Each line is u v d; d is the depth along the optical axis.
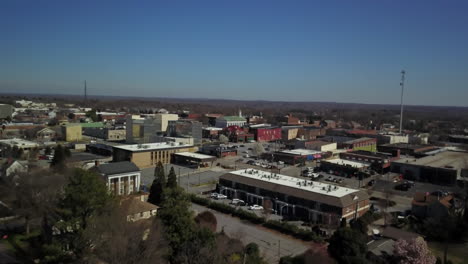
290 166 124.19
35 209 55.38
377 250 50.69
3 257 49.53
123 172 81.38
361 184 100.44
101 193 46.41
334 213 66.56
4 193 64.75
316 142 151.12
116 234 43.09
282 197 75.12
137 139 160.62
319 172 115.81
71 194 43.72
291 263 49.31
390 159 121.69
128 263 40.88
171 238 46.00
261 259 49.53
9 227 60.59
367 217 66.44
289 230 63.28
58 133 171.25
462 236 62.03
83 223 45.03
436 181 104.62
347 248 46.97
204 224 54.28
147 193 78.88
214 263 43.41
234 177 86.12
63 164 83.00
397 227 66.00
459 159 119.25
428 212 70.56
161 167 73.31
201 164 120.19
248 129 198.62
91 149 136.50
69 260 45.44
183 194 51.97
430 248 57.84
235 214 71.38
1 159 111.38
